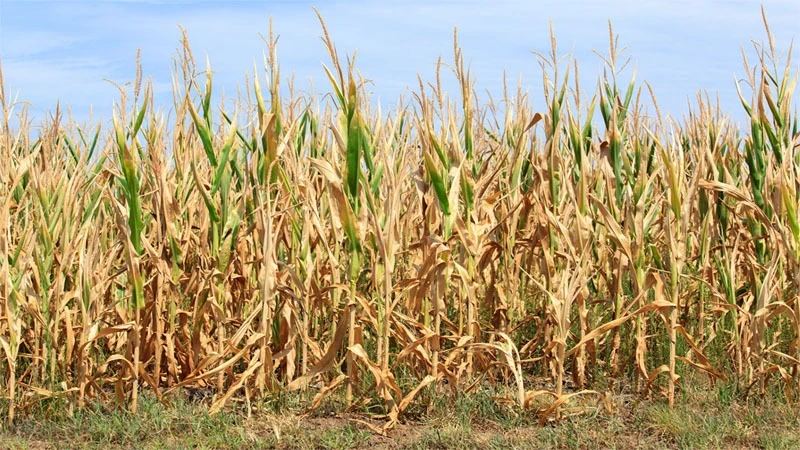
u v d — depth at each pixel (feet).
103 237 22.35
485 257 21.27
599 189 22.41
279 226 19.51
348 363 18.78
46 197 18.98
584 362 22.03
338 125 18.04
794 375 20.31
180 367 21.90
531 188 20.90
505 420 18.31
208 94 19.63
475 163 23.68
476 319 21.56
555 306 18.71
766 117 19.98
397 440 17.30
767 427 17.87
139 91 17.70
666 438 17.62
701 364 20.29
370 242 19.49
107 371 21.62
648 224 19.67
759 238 20.94
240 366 21.54
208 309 21.81
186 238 21.26
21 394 19.01
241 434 17.01
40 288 19.27
